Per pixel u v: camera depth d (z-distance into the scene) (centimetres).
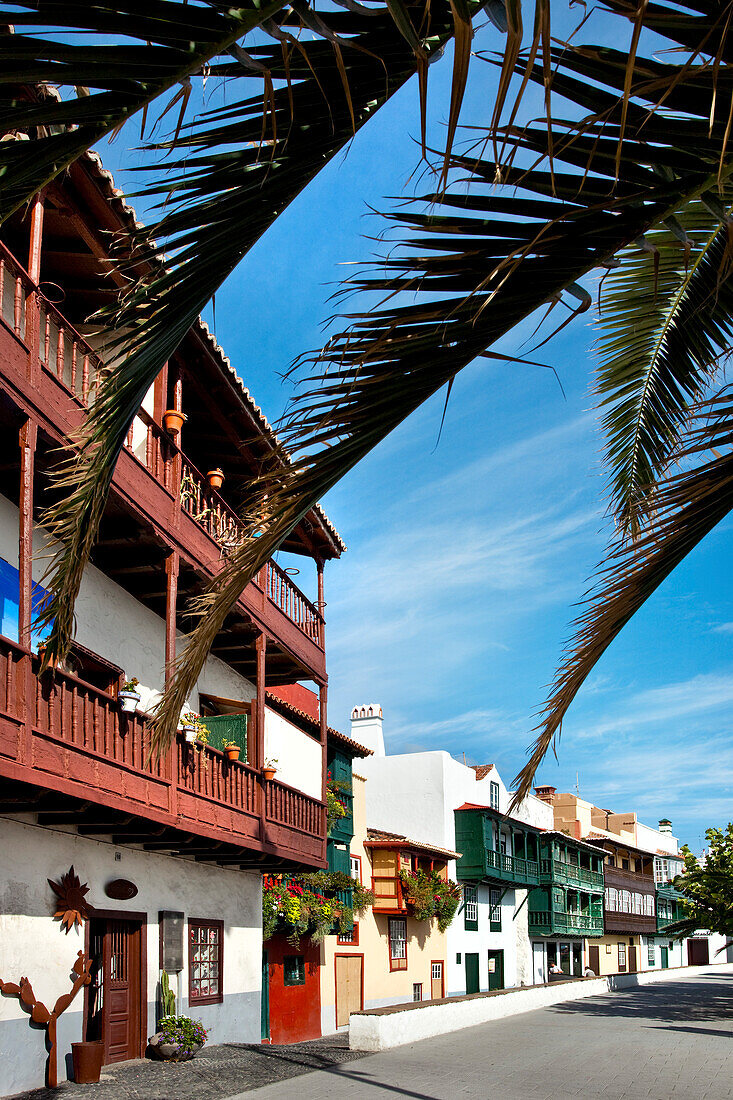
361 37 277
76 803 984
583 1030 2020
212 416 1582
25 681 871
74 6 238
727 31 262
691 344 564
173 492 1294
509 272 297
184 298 341
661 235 520
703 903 3572
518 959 4375
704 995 3334
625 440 592
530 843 4541
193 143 289
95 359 1045
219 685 1772
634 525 598
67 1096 981
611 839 5741
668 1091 1255
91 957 1209
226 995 1616
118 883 1252
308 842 1703
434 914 3262
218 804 1333
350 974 2684
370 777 3894
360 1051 1583
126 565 1314
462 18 211
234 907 1691
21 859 1053
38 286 960
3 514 1106
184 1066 1246
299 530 1838
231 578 446
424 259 319
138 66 251
